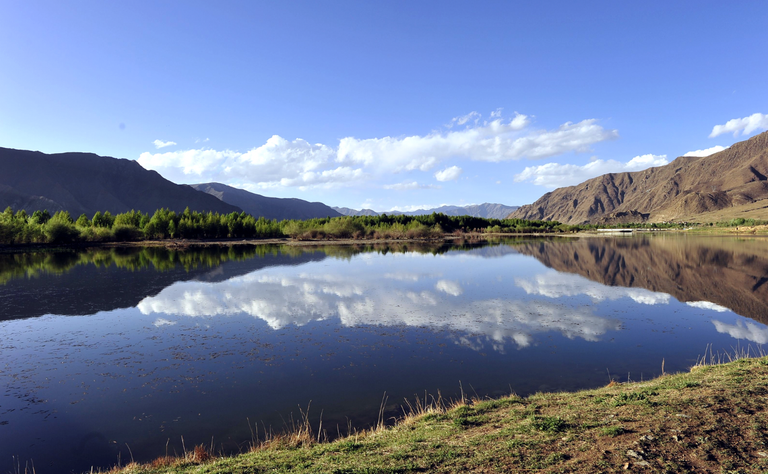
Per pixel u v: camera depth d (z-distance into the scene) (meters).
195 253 65.81
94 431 11.02
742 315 23.47
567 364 15.59
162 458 8.98
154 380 14.54
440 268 45.19
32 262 51.97
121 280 36.75
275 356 16.91
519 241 100.81
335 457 7.92
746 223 173.25
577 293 30.33
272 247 80.06
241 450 9.77
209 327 21.45
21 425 11.42
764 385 9.77
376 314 23.95
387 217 140.38
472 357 16.50
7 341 19.25
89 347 18.31
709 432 7.36
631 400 9.55
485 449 7.47
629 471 6.27
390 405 12.19
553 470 6.48
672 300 27.77
